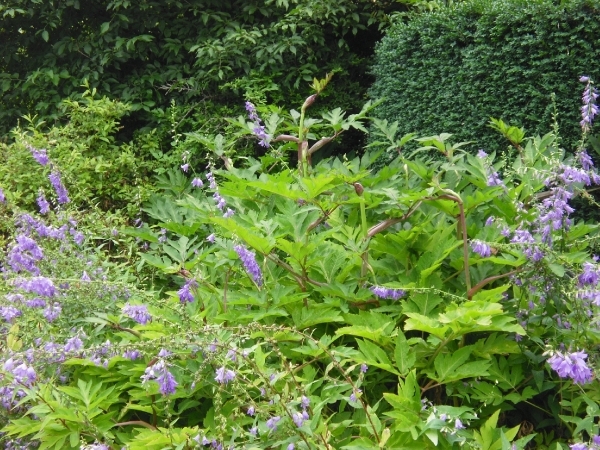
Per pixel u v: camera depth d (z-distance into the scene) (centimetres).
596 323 255
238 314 278
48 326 281
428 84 586
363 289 286
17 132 572
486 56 522
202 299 299
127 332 275
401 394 236
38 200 372
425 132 582
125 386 260
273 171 529
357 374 268
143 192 571
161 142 686
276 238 282
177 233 360
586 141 473
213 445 224
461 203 276
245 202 352
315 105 732
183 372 260
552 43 484
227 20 718
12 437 274
